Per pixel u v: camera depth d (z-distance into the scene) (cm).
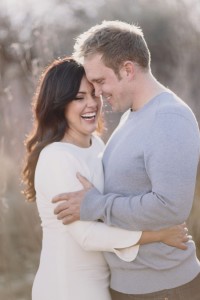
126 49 297
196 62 561
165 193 276
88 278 308
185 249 296
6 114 545
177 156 277
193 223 486
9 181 559
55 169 302
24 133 552
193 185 281
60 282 305
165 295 296
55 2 717
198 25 552
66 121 318
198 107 552
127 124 304
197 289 304
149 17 832
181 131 279
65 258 306
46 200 307
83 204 294
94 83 305
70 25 748
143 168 289
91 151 319
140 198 282
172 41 580
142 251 294
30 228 521
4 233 514
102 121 355
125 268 300
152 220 282
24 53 588
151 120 288
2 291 479
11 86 579
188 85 552
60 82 310
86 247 299
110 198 289
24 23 664
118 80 300
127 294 304
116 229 293
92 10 819
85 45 304
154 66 727
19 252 518
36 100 320
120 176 295
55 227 308
